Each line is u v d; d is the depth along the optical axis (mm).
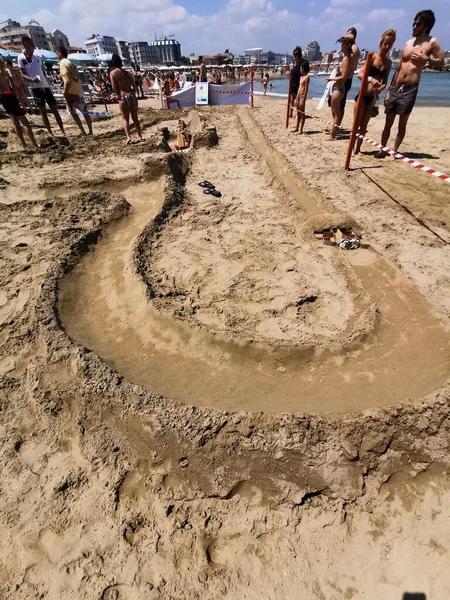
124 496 2234
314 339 3082
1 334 3330
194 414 2361
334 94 8188
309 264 4129
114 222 5293
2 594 1874
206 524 2105
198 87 15789
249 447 2252
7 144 9062
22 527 2121
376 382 2713
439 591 1809
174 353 3094
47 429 2598
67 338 3033
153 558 1972
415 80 6020
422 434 2252
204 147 8727
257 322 3312
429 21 5543
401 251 4215
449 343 2895
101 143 8648
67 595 1855
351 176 6344
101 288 4004
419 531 2016
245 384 2812
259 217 5230
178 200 5645
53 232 4883
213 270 4082
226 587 1867
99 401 2541
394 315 3338
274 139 9242
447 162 6738
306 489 2193
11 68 9680
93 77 20578
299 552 1979
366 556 1948
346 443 2238
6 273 4121
